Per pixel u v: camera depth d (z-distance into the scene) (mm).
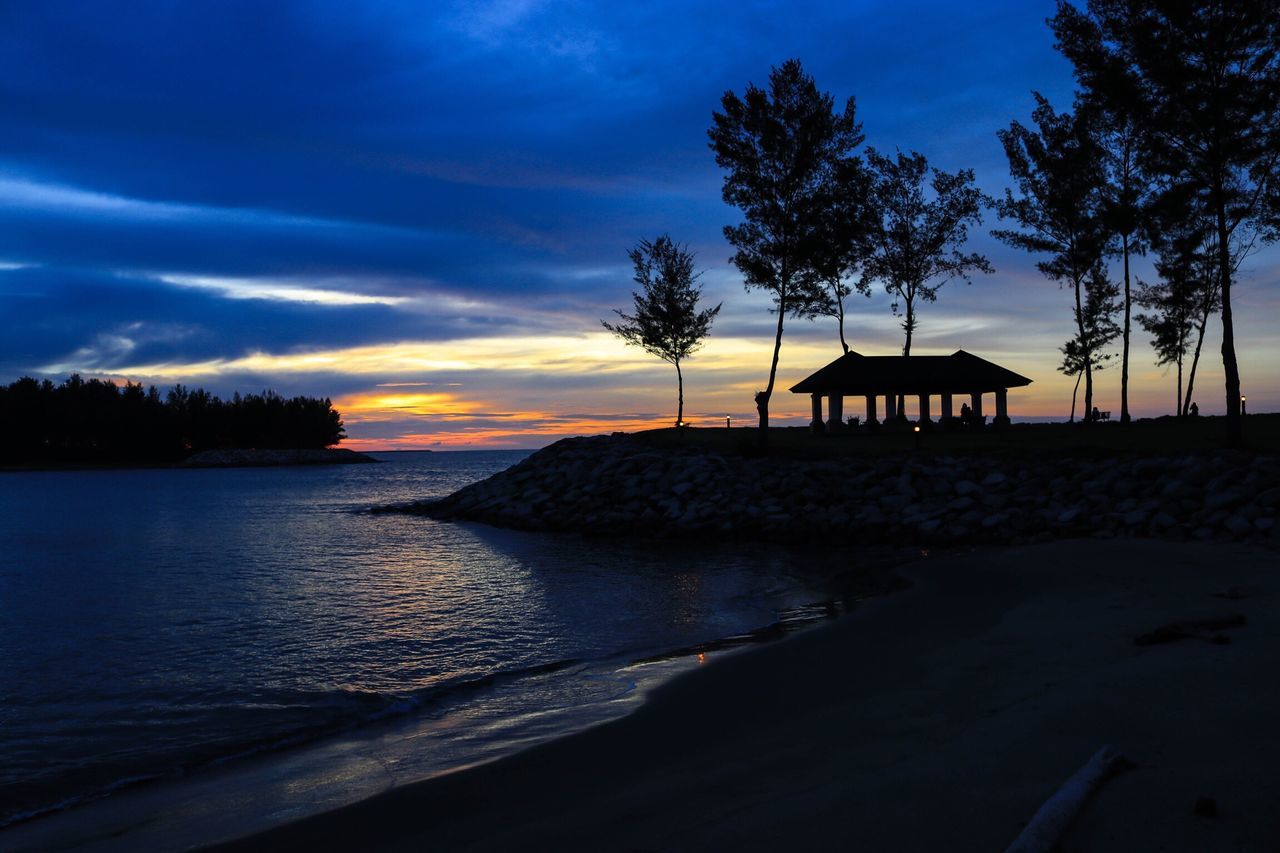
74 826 7410
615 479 40875
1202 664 8719
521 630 16344
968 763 6301
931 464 35188
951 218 53281
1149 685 8023
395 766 8508
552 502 41156
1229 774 5516
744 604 18266
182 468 176625
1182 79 30453
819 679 10602
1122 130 44656
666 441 48156
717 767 7375
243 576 26141
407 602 20234
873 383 49812
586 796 6988
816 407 52438
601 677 12117
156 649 15703
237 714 11148
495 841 6125
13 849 6930
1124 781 5504
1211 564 18141
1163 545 22016
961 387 49938
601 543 32719
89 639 16812
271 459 190375
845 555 26516
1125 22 31688
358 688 12375
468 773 7891
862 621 14578
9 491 92500
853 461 37281
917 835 5055
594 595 20281
